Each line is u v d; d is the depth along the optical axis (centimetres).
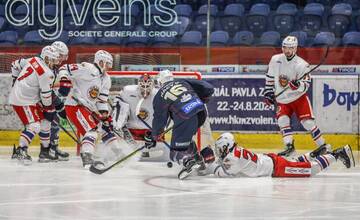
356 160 1988
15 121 2350
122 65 2439
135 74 2030
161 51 2434
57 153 1933
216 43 2484
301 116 1950
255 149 2284
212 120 2298
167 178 1560
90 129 1780
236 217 1095
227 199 1273
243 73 2338
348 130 2284
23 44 2483
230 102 2292
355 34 2469
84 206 1196
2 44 2480
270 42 2502
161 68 2434
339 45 2456
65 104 1802
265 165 1557
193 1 2492
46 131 1875
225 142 1518
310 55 2408
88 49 2453
